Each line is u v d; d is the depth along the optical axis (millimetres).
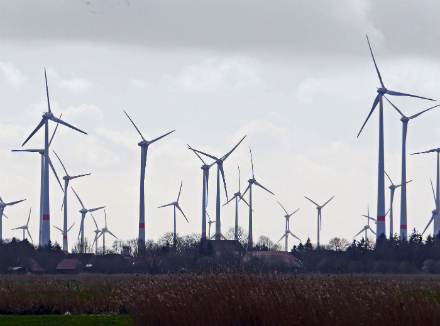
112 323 151125
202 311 117562
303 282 123125
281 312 113000
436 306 108688
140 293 128875
